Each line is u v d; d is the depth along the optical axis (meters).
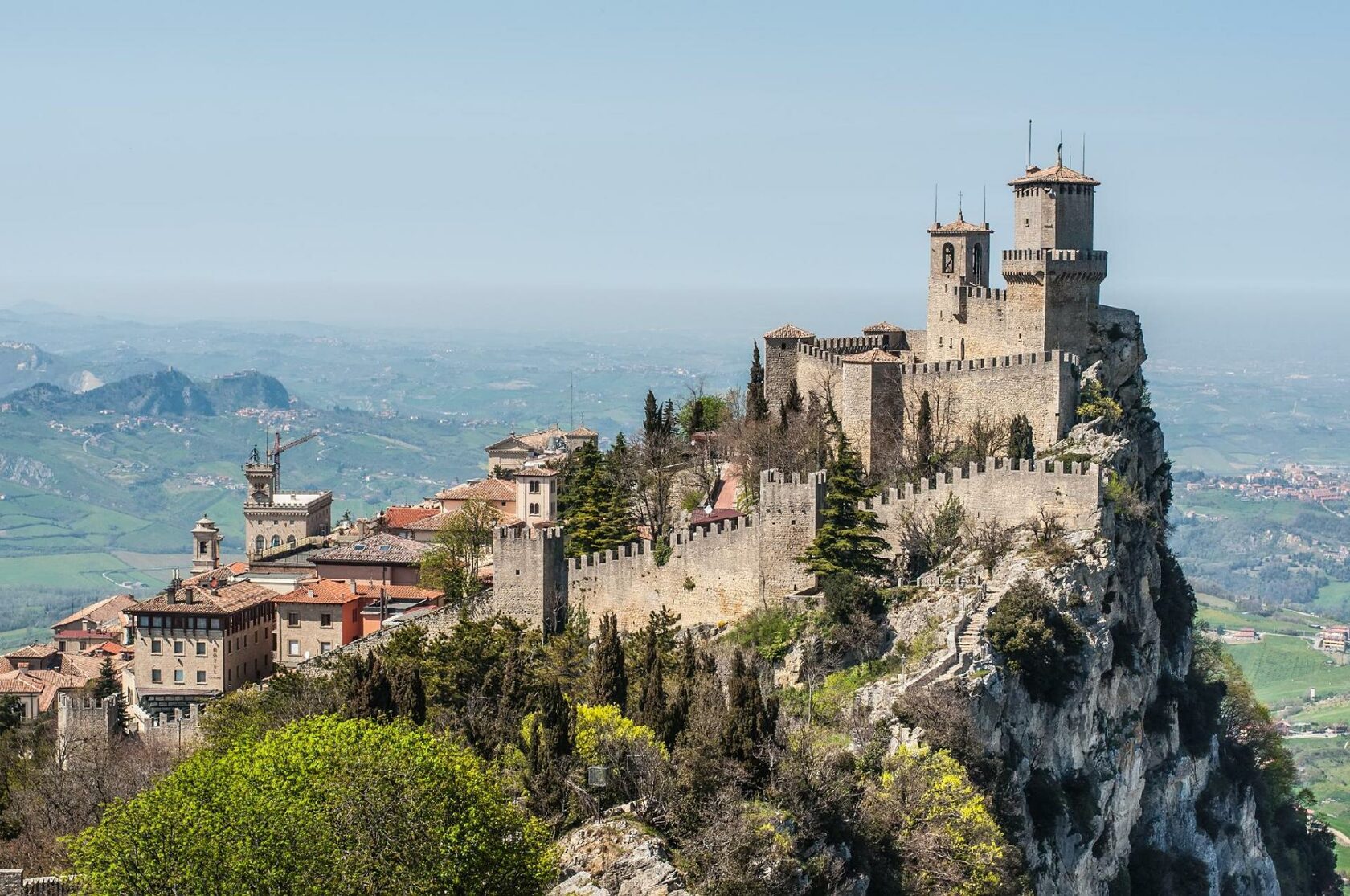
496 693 171.12
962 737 173.88
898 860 152.50
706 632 199.88
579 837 133.88
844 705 179.75
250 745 129.50
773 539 197.88
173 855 113.06
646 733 149.00
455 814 117.44
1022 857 170.88
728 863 134.12
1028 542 194.75
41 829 164.12
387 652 189.00
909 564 197.25
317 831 113.31
